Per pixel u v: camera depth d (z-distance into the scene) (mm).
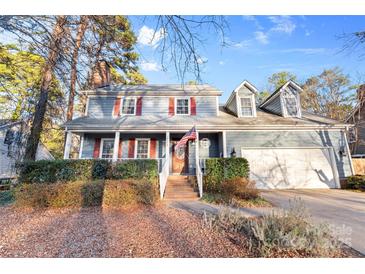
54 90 9445
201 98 12461
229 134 10672
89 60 5543
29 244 3377
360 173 11281
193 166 11305
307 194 8539
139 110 12102
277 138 10641
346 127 10648
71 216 5121
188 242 3406
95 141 11391
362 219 4867
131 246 3275
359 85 16641
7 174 11828
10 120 12609
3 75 8977
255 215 5090
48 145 19844
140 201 6336
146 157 11414
